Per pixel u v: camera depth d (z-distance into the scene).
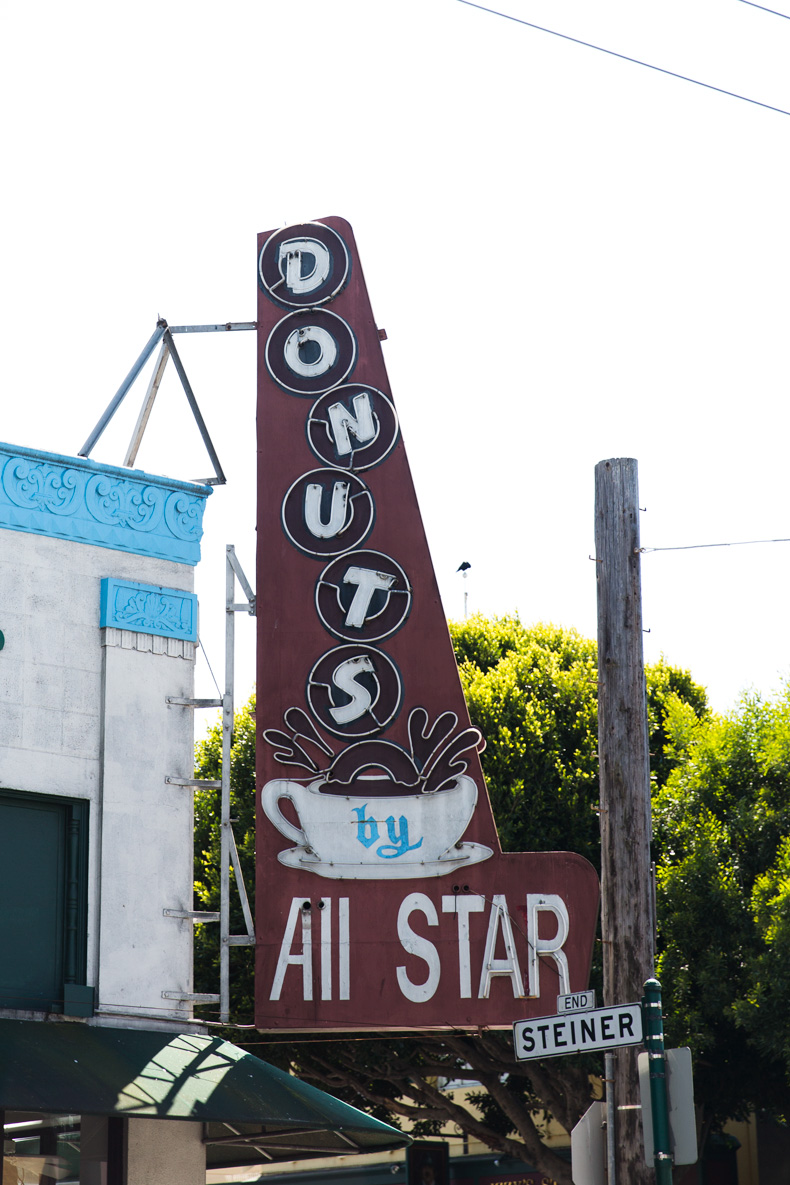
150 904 15.07
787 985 19.91
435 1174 32.38
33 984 14.11
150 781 15.37
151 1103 12.85
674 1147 11.09
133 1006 14.66
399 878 15.72
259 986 15.40
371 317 17.17
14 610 14.73
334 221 17.44
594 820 23.98
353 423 16.86
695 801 22.84
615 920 12.98
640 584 13.70
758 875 21.62
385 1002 15.40
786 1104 23.06
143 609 15.66
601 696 13.55
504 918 15.63
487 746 23.84
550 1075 23.94
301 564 16.50
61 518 15.28
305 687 16.19
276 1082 14.26
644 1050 12.63
